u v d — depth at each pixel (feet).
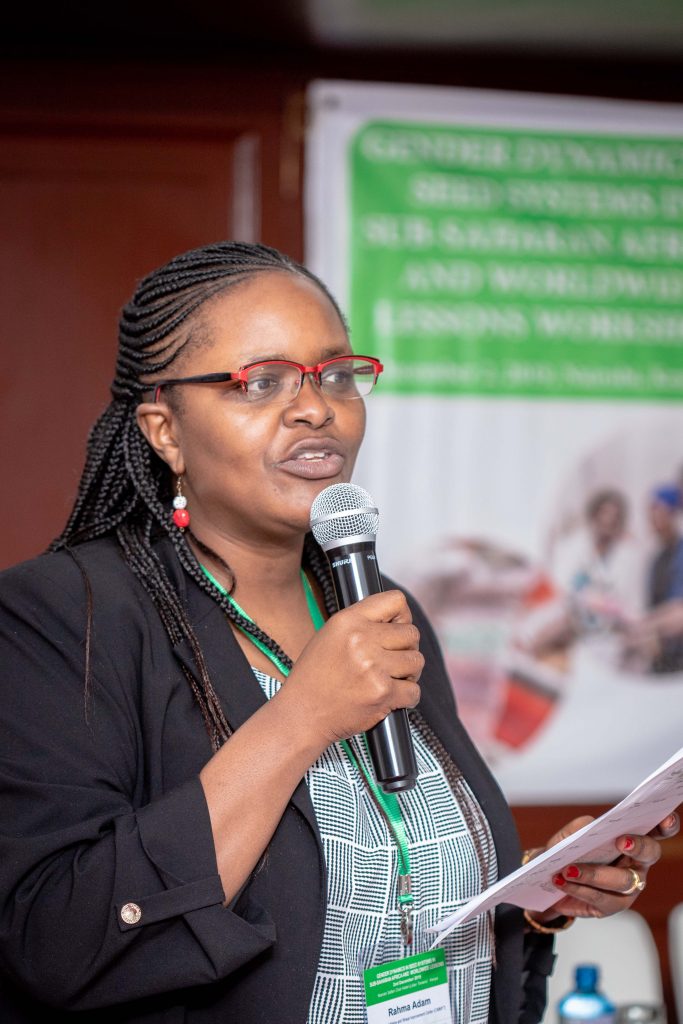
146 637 5.22
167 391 5.65
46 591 5.17
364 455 14.66
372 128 14.85
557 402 14.97
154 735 5.04
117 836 4.60
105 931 4.51
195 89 14.93
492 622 14.75
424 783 5.74
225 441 5.40
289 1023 4.83
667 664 14.92
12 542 14.30
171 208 14.83
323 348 5.53
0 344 14.44
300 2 13.97
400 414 14.75
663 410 15.11
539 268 14.99
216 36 14.70
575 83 15.58
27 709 4.91
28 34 14.55
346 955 5.16
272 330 5.46
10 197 14.60
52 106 14.67
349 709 4.76
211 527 5.73
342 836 5.21
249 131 14.98
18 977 4.67
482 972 5.80
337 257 14.73
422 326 14.80
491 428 14.87
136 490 5.93
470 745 6.34
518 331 14.94
